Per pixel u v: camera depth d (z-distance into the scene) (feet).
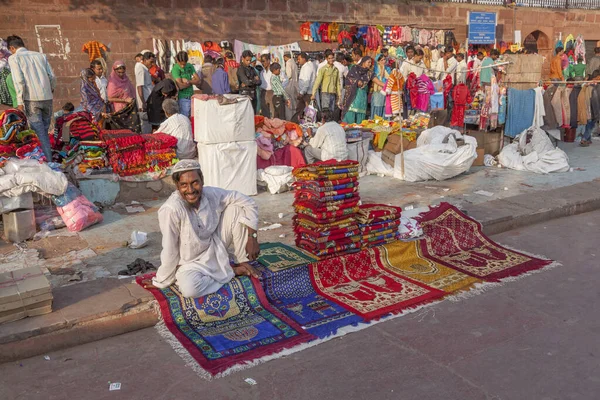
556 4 59.82
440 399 10.73
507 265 17.52
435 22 51.70
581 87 34.94
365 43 47.29
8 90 25.34
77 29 36.94
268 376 11.61
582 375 11.48
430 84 34.32
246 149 23.91
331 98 34.76
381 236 17.53
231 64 37.63
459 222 19.79
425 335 13.26
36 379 11.62
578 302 15.03
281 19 44.04
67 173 23.04
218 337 13.07
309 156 27.17
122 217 21.45
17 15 35.06
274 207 22.72
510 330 13.48
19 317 12.71
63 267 16.20
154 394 11.05
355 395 10.93
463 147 27.25
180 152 25.43
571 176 28.37
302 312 14.35
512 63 31.63
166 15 39.63
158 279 14.14
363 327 13.62
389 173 28.14
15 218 18.24
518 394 10.85
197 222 13.80
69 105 29.58
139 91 32.65
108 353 12.67
